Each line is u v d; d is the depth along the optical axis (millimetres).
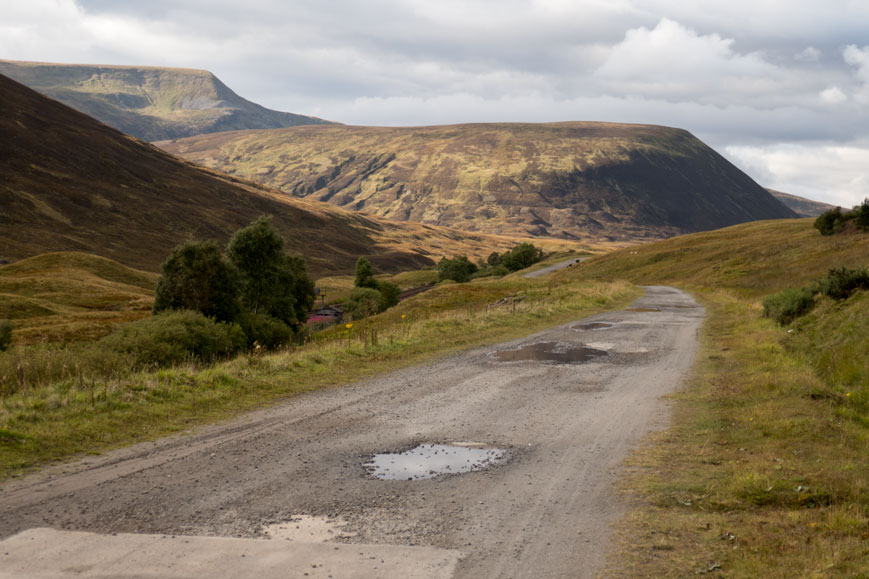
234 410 10648
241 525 5695
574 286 51312
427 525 5762
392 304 92375
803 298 22500
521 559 5020
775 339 18375
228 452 8148
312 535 5488
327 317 75500
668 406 11164
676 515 5934
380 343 19078
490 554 5117
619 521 5816
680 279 80312
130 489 6617
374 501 6414
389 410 10953
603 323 26969
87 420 9195
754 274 64000
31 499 6234
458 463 7871
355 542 5344
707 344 20078
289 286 59875
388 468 7633
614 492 6660
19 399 10195
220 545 5227
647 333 23250
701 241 108688
